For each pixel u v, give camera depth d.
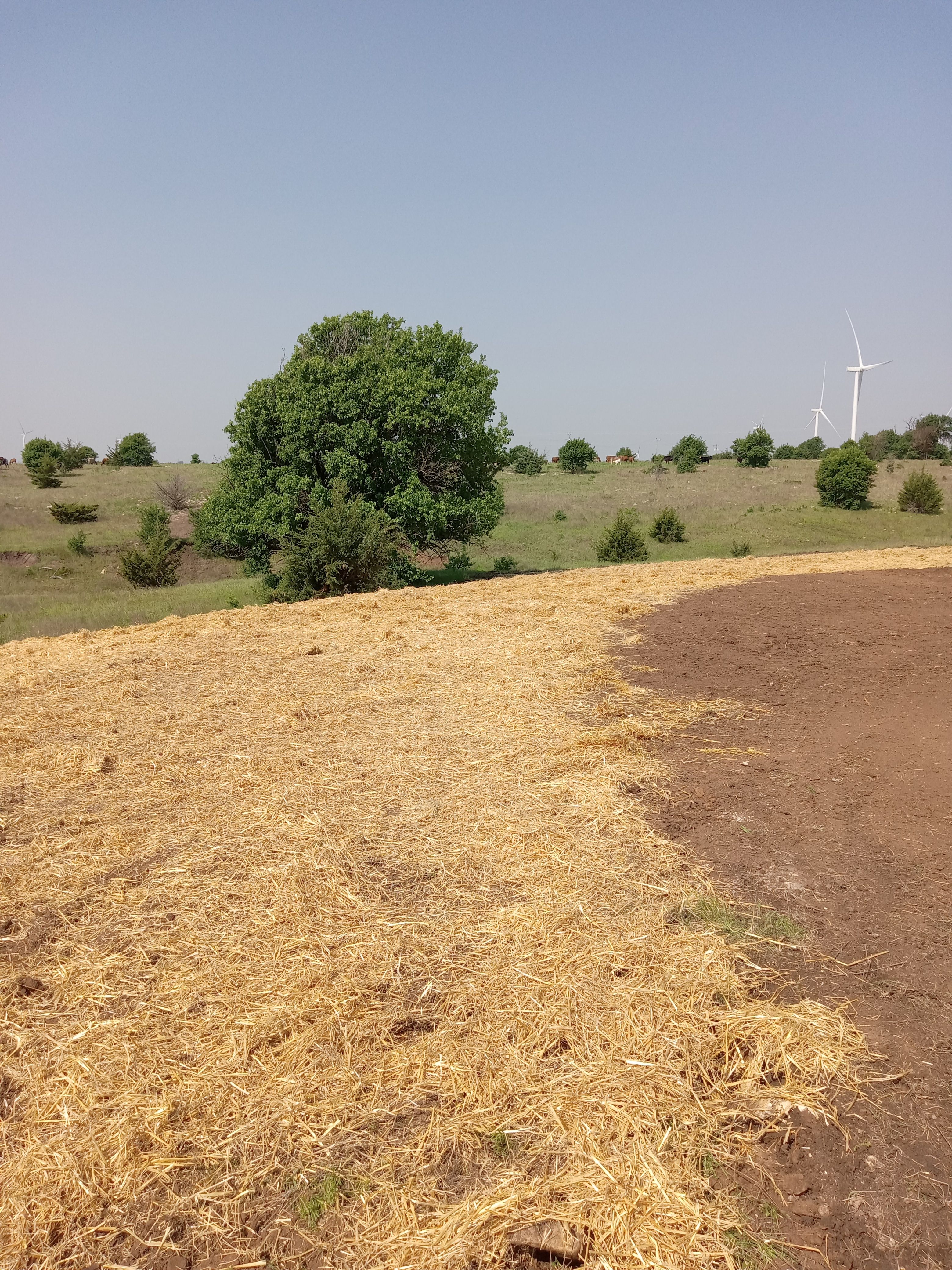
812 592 10.30
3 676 6.98
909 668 6.55
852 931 2.90
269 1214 1.87
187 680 6.56
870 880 3.24
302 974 2.65
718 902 3.08
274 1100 2.15
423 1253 1.75
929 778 4.23
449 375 20.77
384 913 3.01
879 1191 1.91
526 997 2.53
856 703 5.64
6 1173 1.97
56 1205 1.88
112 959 2.76
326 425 18.12
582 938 2.83
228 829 3.72
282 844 3.55
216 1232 1.83
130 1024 2.45
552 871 3.30
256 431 18.72
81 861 3.46
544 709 5.49
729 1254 1.74
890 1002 2.53
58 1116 2.12
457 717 5.36
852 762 4.48
